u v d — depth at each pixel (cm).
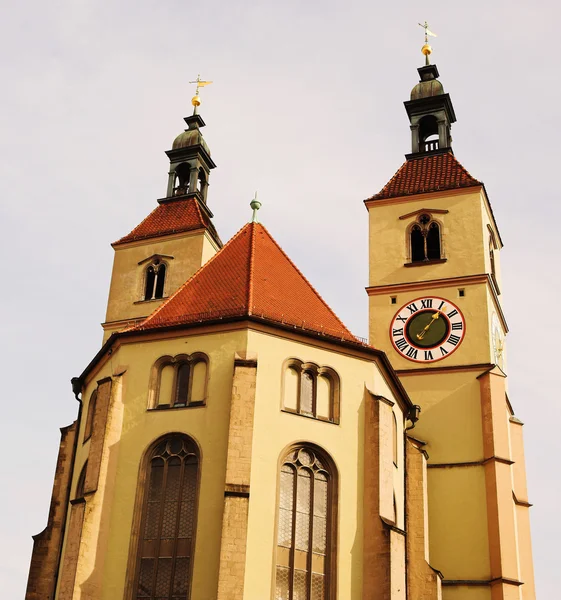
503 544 5222
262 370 4209
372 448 4297
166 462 4112
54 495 4791
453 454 5616
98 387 4353
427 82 7281
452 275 6175
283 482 4078
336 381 4397
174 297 4731
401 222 6488
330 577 3997
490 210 6681
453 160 6788
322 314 4716
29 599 4538
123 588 3888
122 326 6838
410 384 5900
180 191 7669
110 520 4038
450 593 5203
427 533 5097
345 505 4147
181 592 3828
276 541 3912
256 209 5222
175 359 4312
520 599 5125
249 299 4462
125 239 7206
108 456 4153
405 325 6119
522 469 6012
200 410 4134
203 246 6975
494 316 6278
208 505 3916
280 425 4144
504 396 5706
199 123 8012
